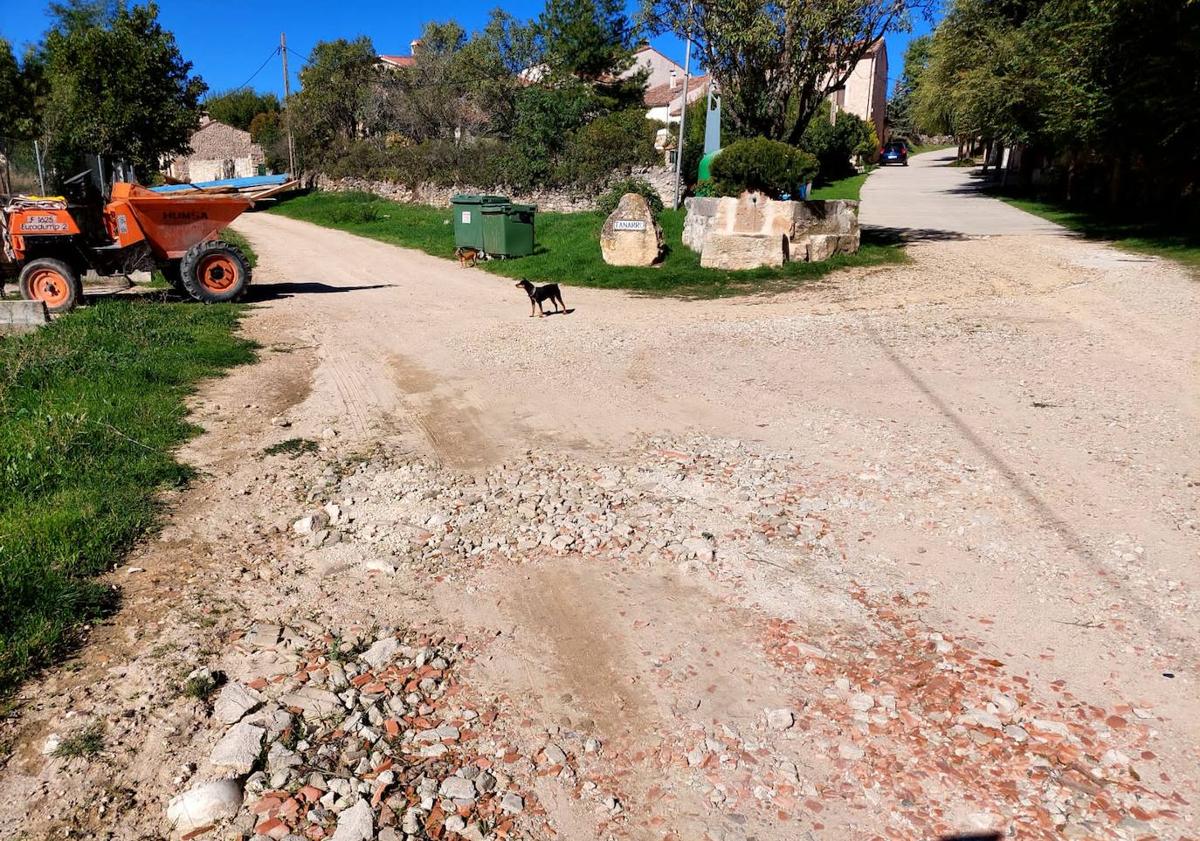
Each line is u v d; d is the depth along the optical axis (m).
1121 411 7.04
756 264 16.19
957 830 2.86
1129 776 3.07
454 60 43.03
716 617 4.24
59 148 26.33
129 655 3.88
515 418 7.76
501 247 20.70
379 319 13.28
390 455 6.77
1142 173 21.61
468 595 4.50
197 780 3.09
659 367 9.38
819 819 2.93
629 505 5.60
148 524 5.30
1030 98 24.97
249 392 8.74
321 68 47.59
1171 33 16.64
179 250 14.47
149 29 28.94
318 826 2.87
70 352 8.97
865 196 30.83
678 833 2.88
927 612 4.20
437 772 3.16
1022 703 3.49
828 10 16.91
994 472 5.84
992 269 15.05
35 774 3.12
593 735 3.39
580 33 42.50
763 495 5.67
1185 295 11.85
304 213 37.69
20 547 4.57
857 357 9.27
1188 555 4.59
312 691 3.62
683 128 25.00
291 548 5.07
